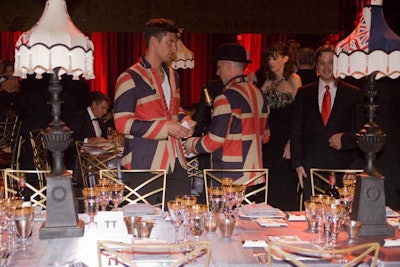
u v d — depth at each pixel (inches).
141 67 167.8
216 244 118.2
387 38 123.0
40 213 142.5
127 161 170.1
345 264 103.2
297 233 129.3
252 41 517.7
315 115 194.7
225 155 177.5
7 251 111.6
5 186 165.3
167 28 165.8
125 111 164.7
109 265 104.6
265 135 193.2
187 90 540.7
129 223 125.4
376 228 127.0
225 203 140.2
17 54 124.6
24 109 273.4
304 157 196.9
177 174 171.9
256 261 106.6
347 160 194.4
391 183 173.8
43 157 240.8
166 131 163.3
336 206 118.4
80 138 251.3
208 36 532.7
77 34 124.3
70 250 112.8
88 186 224.2
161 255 105.3
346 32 449.7
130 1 453.7
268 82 227.8
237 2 462.3
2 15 441.1
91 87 536.7
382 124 173.6
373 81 129.6
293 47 257.8
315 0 460.4
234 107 175.5
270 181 225.1
